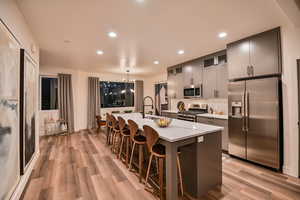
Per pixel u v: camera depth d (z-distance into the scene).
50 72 5.26
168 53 3.80
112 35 2.71
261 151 2.64
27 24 2.29
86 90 6.16
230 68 3.12
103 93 6.81
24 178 2.13
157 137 1.83
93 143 4.22
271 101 2.52
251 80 2.77
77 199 1.87
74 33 2.62
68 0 1.75
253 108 2.74
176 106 5.55
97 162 2.97
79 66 5.23
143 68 5.63
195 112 4.44
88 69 5.75
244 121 2.86
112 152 3.52
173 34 2.70
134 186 2.15
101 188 2.10
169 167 1.73
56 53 3.73
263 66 2.64
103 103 6.80
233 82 3.06
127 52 3.70
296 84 2.35
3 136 1.43
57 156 3.27
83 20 2.20
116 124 3.48
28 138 2.34
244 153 2.88
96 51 3.59
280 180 2.27
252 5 1.87
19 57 1.93
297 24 2.23
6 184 1.50
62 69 5.49
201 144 1.94
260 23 2.34
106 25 2.35
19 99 1.93
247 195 1.93
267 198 1.87
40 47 3.30
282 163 2.51
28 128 2.33
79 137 4.86
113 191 2.04
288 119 2.44
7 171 1.52
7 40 1.55
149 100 7.72
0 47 1.38
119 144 3.43
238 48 2.98
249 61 2.82
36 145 3.02
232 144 3.08
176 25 2.37
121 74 7.07
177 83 5.06
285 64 2.45
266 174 2.45
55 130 5.26
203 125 2.46
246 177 2.36
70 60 4.43
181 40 2.97
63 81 5.38
